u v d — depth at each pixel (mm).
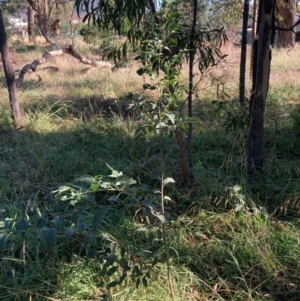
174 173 4234
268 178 4164
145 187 2195
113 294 2682
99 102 7332
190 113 4035
